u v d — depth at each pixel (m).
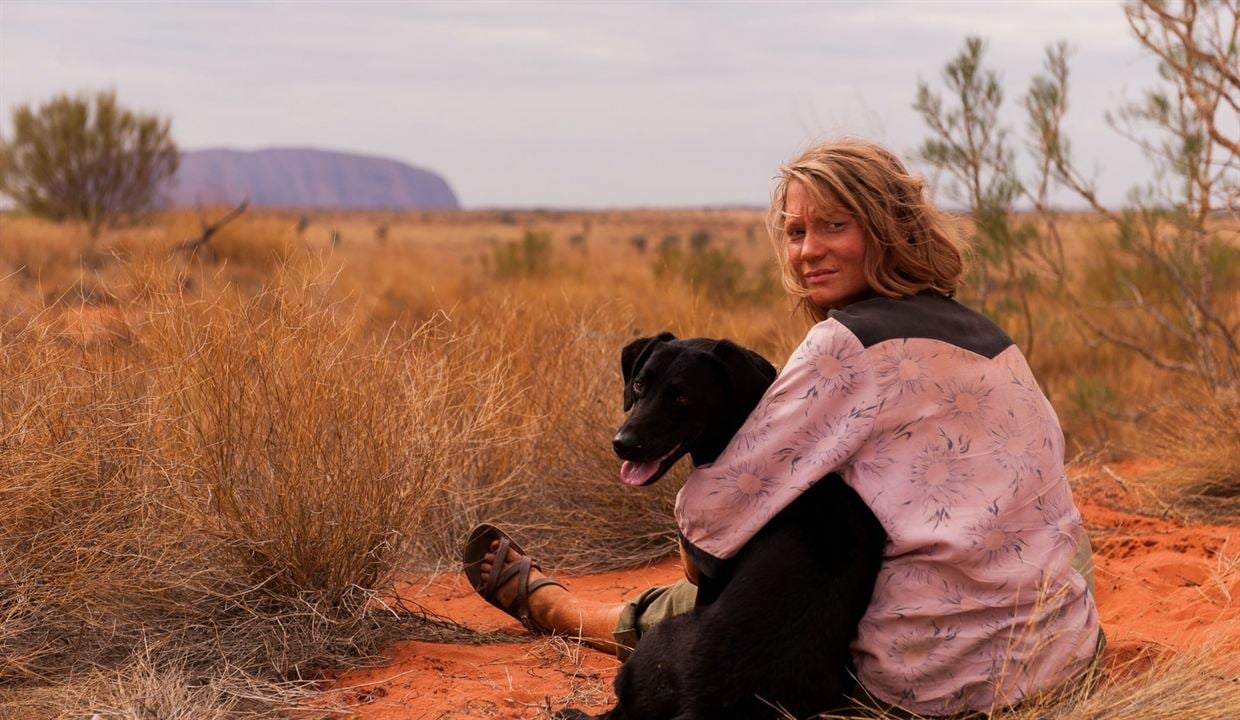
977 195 9.43
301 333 5.00
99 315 5.39
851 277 3.48
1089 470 7.95
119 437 4.56
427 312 8.62
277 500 4.67
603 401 6.70
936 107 9.38
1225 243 9.63
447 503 6.10
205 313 5.12
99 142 25.48
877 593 3.15
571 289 11.53
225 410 4.75
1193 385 8.86
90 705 3.76
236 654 4.34
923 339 3.20
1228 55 8.00
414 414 5.24
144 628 4.33
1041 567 3.19
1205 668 3.60
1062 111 9.30
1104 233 11.95
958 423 3.18
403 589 5.64
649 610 4.16
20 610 4.17
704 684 3.03
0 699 3.82
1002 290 10.70
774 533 3.16
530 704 4.01
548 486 6.59
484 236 87.19
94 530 4.36
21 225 20.91
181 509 4.57
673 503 6.30
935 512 3.12
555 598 4.74
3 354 4.69
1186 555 5.75
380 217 143.12
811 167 3.47
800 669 3.00
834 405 3.16
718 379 3.46
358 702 4.03
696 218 151.00
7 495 4.26
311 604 4.66
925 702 3.15
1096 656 3.48
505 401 6.29
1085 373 10.64
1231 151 7.85
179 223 19.56
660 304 10.23
